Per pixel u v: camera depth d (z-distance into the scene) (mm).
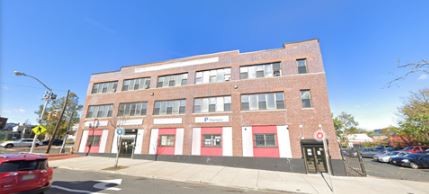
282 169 15203
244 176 12461
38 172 6590
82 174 12008
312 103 16078
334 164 14148
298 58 17562
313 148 15125
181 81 21391
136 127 21234
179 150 18719
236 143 17062
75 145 23203
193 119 19234
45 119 37719
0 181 5656
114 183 9734
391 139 36406
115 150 21250
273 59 18359
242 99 18312
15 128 55875
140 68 23766
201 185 10195
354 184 10742
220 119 18297
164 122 20297
